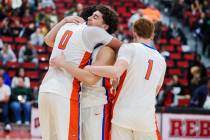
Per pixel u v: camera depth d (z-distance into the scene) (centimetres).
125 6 2658
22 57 1964
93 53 595
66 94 573
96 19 612
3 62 1916
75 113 574
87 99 596
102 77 592
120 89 587
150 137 584
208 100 1573
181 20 2591
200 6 2630
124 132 580
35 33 2041
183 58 2328
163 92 1791
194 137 1465
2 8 2125
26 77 1802
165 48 2356
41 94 581
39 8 2223
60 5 2494
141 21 601
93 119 592
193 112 1468
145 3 2723
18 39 2070
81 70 570
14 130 1662
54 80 580
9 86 1712
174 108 1456
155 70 595
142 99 580
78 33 590
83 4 2559
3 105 1639
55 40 607
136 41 609
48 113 584
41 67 1977
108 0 2661
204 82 1827
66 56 588
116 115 580
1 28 2081
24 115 1691
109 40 591
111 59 595
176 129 1453
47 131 588
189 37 2541
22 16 2156
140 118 574
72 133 570
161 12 2669
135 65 584
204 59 2419
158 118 1445
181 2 2592
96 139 588
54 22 2103
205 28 2447
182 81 2095
